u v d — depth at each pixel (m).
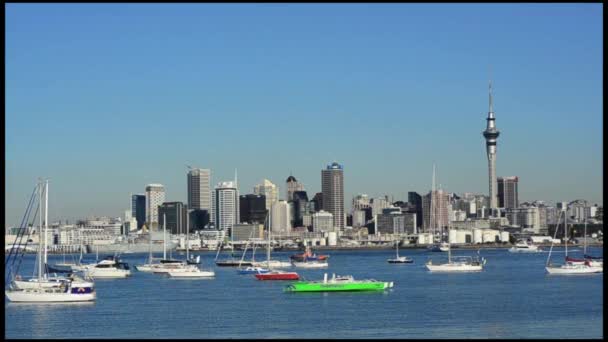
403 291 191.88
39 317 140.75
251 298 176.88
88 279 198.12
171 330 128.50
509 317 140.38
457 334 121.44
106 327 131.38
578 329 125.19
